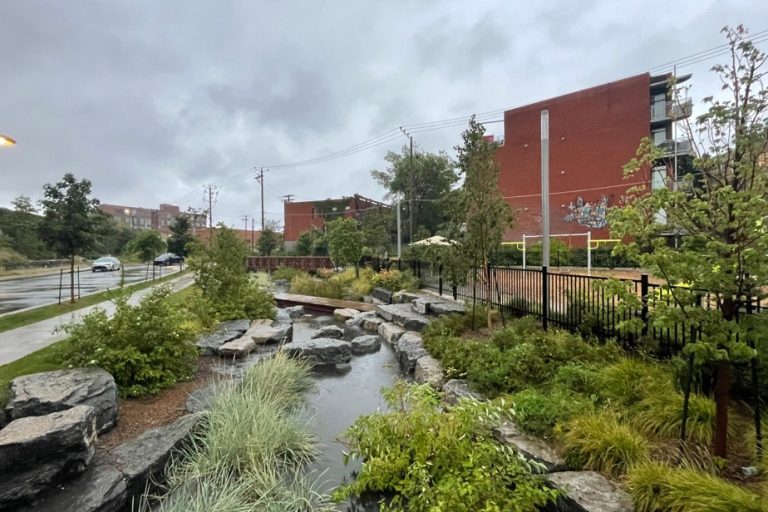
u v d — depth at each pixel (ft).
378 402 17.52
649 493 7.80
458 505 8.21
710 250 8.58
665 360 13.58
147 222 299.79
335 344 24.03
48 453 9.14
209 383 17.15
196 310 28.07
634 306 9.93
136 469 10.32
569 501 8.30
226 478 10.62
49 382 12.92
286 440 12.78
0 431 9.24
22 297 46.80
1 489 8.51
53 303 40.11
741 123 8.78
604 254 65.67
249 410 13.20
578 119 85.40
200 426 13.16
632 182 78.59
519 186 91.61
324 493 10.70
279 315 35.81
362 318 35.81
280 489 10.36
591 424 10.23
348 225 62.13
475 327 24.59
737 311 8.62
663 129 81.10
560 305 21.43
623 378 12.55
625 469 8.97
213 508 9.16
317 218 153.48
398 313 32.45
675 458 9.11
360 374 21.67
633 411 11.08
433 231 127.54
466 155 24.80
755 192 8.01
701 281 8.32
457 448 9.84
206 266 31.76
